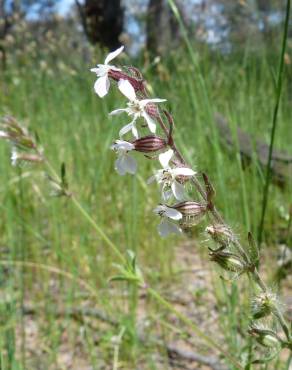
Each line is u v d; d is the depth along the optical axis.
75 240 0.28
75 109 0.38
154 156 0.10
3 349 0.20
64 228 0.27
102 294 0.24
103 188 0.30
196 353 0.20
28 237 0.28
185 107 0.33
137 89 0.10
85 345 0.22
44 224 0.31
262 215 0.15
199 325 0.22
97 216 0.28
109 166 0.30
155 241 0.27
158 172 0.10
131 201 0.27
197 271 0.27
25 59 0.56
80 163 0.33
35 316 0.24
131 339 0.21
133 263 0.15
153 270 0.25
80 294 0.23
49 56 0.56
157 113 0.09
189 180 0.10
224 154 0.29
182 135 0.30
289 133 0.34
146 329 0.22
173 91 0.35
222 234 0.10
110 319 0.22
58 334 0.22
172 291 0.25
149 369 0.20
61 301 0.24
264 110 0.35
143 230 0.28
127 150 0.10
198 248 0.27
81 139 0.35
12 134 0.17
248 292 0.20
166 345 0.21
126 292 0.25
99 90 0.10
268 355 0.11
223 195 0.21
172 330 0.22
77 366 0.21
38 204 0.32
